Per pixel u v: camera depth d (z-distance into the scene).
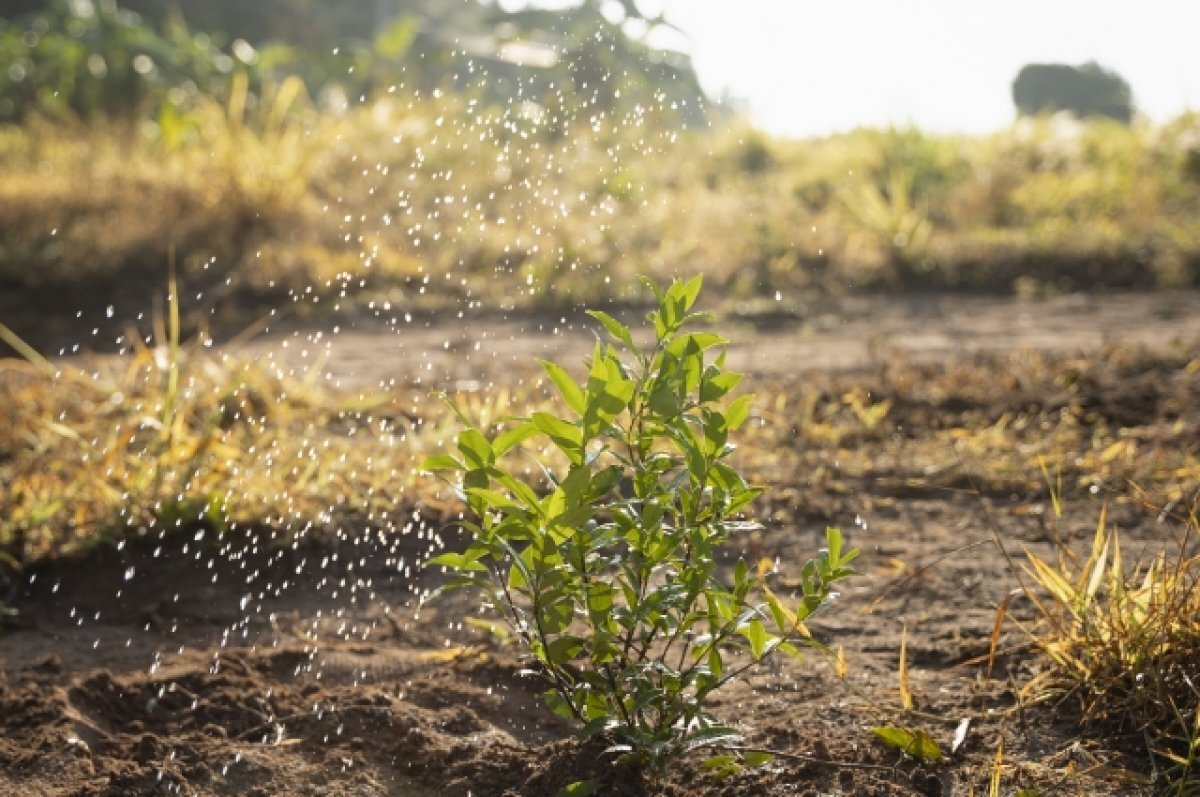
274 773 2.51
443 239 8.98
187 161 10.70
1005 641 3.00
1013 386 5.57
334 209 9.88
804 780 2.39
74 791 2.42
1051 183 13.44
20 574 3.59
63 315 8.05
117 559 3.67
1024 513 3.96
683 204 11.21
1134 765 2.42
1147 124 14.87
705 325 8.18
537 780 2.39
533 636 2.32
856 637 3.11
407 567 3.63
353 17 28.98
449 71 15.47
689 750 2.45
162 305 8.29
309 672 2.99
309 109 13.14
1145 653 2.59
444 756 2.53
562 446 2.12
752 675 2.90
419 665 3.03
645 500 2.15
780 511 4.04
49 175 10.73
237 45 14.86
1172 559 3.43
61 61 14.53
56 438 4.48
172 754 2.58
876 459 4.55
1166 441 4.61
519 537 2.15
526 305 8.46
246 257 9.02
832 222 11.34
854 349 7.12
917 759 2.46
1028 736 2.54
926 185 13.80
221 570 3.62
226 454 4.05
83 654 3.14
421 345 7.22
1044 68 25.67
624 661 2.29
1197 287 10.02
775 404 5.29
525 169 7.95
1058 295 9.78
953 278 10.20
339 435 4.79
